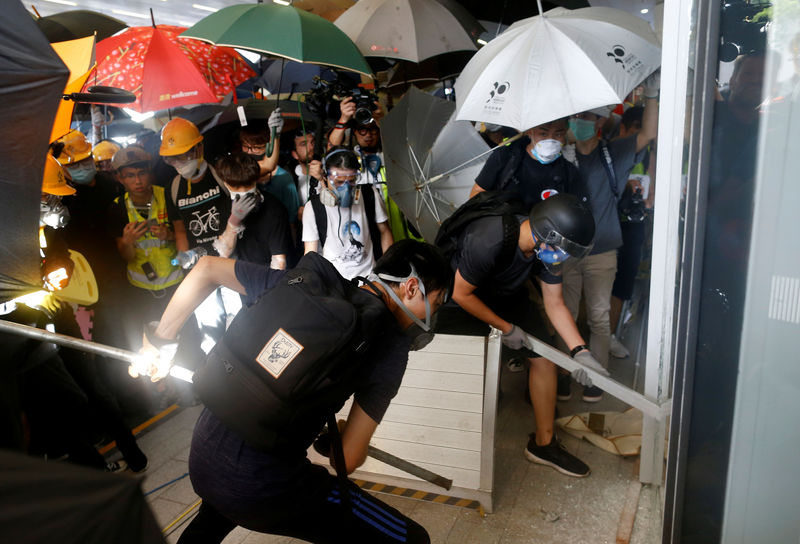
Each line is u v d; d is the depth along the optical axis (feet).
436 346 7.89
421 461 8.16
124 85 12.23
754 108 4.34
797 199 4.37
